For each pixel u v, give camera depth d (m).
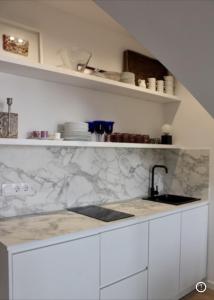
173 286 2.46
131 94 2.75
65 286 1.65
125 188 2.82
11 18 2.01
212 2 1.23
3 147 1.98
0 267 1.51
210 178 2.88
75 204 2.40
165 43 1.53
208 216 2.90
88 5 2.20
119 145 2.41
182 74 1.72
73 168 2.38
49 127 2.23
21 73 2.00
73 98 2.38
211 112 1.96
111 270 1.91
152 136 3.13
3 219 1.97
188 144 3.06
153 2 1.32
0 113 1.83
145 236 2.16
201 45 1.47
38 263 1.53
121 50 2.80
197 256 2.74
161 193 3.21
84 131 2.21
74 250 1.69
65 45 2.33
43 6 2.18
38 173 2.17
